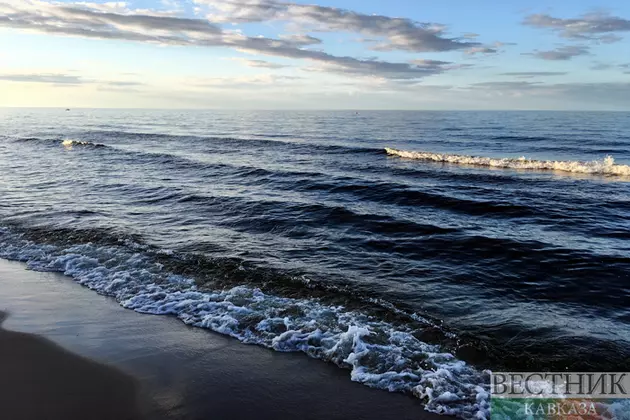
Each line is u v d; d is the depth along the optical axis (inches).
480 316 231.0
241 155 936.9
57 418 146.9
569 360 188.7
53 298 250.7
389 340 203.0
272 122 2413.9
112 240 353.1
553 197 507.8
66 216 429.1
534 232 376.8
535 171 728.3
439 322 223.3
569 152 974.4
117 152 981.2
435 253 328.5
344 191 553.6
